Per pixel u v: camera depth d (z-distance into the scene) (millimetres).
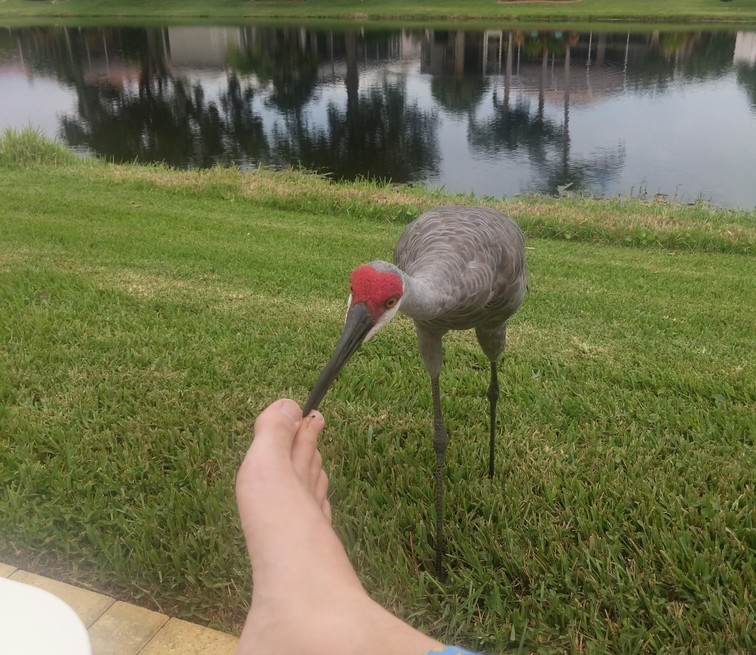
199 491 1007
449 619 844
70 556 912
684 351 1534
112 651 775
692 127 5742
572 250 2543
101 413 1218
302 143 5297
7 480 1035
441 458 942
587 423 1218
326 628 368
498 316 991
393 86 7566
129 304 1704
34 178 3240
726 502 988
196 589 859
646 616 835
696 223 2814
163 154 4914
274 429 553
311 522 466
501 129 5770
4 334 1484
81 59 9422
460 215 983
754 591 846
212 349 1459
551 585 880
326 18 12820
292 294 1831
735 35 10117
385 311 731
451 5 13492
